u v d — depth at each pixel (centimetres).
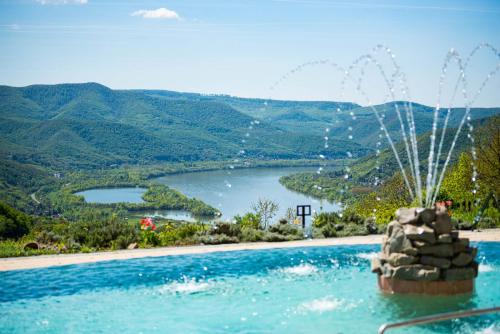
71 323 993
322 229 2072
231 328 949
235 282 1300
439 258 1097
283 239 1967
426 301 1067
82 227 2011
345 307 1056
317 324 956
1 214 4428
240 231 2009
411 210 1141
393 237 1134
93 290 1233
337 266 1470
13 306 1107
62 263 1535
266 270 1430
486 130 2906
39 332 945
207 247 1822
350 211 2277
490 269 1377
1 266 1495
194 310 1067
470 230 2103
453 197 2636
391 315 993
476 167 2714
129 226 2022
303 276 1352
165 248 1812
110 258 1612
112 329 956
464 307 1022
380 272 1162
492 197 2425
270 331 927
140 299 1156
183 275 1379
